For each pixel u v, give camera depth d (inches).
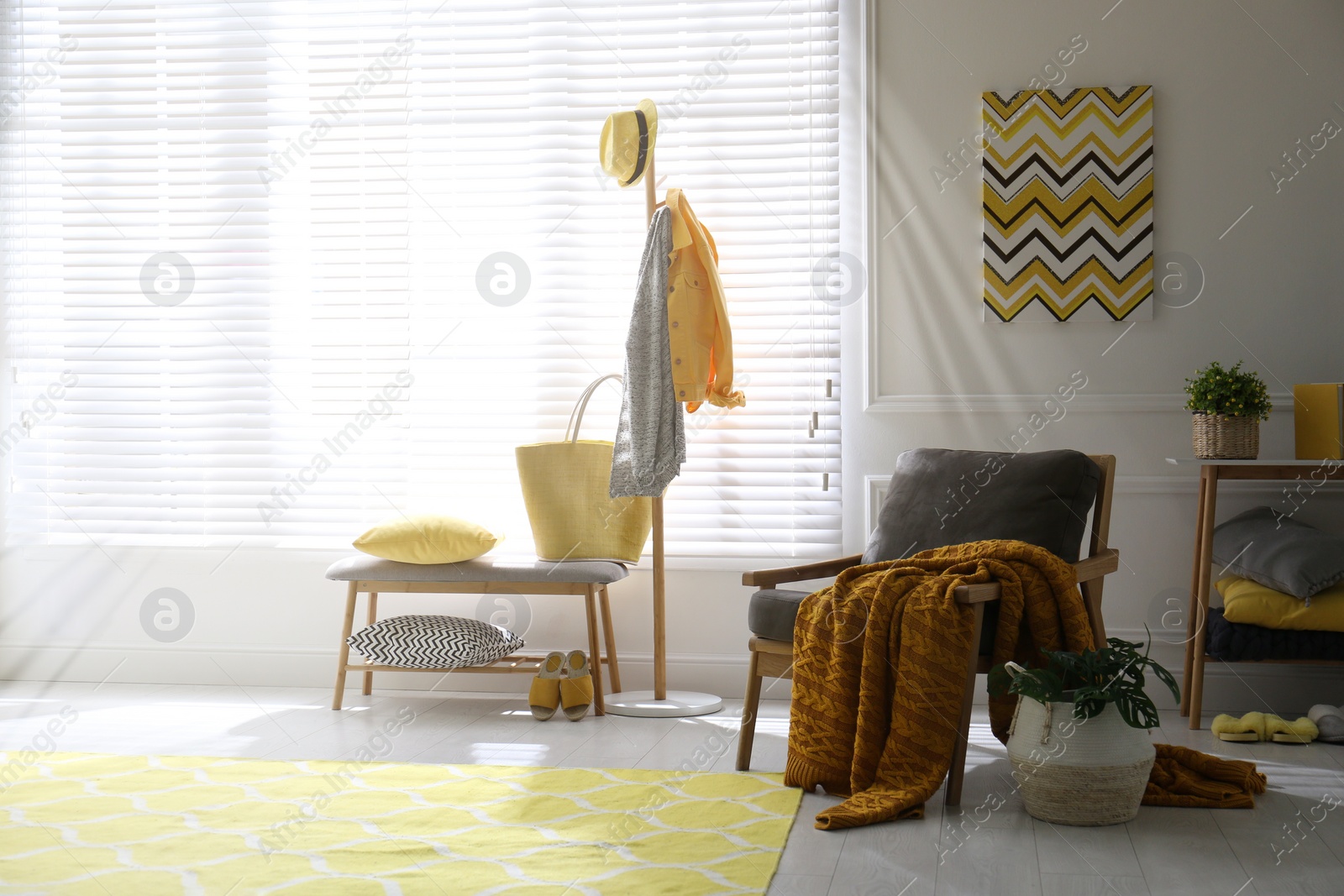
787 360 144.1
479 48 151.3
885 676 96.0
